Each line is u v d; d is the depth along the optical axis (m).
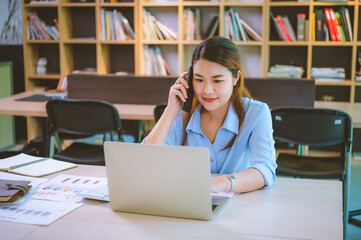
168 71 5.16
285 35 4.88
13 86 5.65
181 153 1.34
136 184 1.42
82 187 1.69
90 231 1.32
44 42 5.25
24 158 2.08
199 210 1.38
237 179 1.61
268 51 4.93
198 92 1.71
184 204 1.39
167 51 5.32
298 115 2.83
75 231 1.32
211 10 5.13
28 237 1.28
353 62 4.80
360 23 4.96
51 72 5.57
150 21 5.03
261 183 1.65
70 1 5.30
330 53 5.05
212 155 1.88
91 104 3.11
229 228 1.33
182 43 4.99
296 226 1.34
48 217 1.42
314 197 1.58
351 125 2.79
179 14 4.96
